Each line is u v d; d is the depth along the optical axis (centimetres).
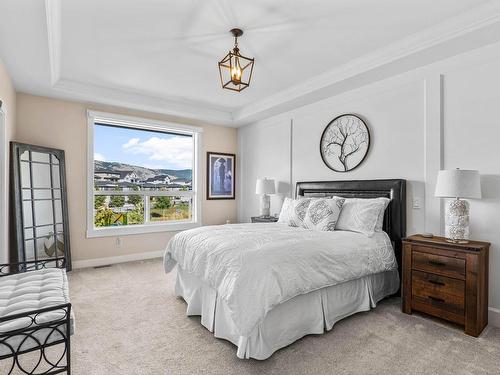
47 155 383
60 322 152
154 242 487
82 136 421
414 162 304
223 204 569
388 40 275
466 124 266
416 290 258
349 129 369
